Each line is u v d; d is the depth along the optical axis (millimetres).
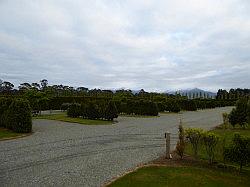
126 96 54656
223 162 12000
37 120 31312
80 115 34188
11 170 11352
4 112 24047
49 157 13570
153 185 9359
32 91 39562
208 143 12164
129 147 15977
